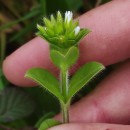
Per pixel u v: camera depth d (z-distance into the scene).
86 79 0.11
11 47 0.16
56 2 0.15
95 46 0.14
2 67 0.15
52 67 0.14
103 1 0.16
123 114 0.14
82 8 0.16
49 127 0.11
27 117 0.15
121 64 0.15
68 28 0.10
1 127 0.14
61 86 0.11
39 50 0.14
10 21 0.16
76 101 0.15
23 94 0.14
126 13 0.14
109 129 0.11
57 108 0.15
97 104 0.14
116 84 0.14
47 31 0.10
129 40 0.14
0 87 0.15
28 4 0.16
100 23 0.14
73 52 0.10
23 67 0.14
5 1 0.16
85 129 0.11
